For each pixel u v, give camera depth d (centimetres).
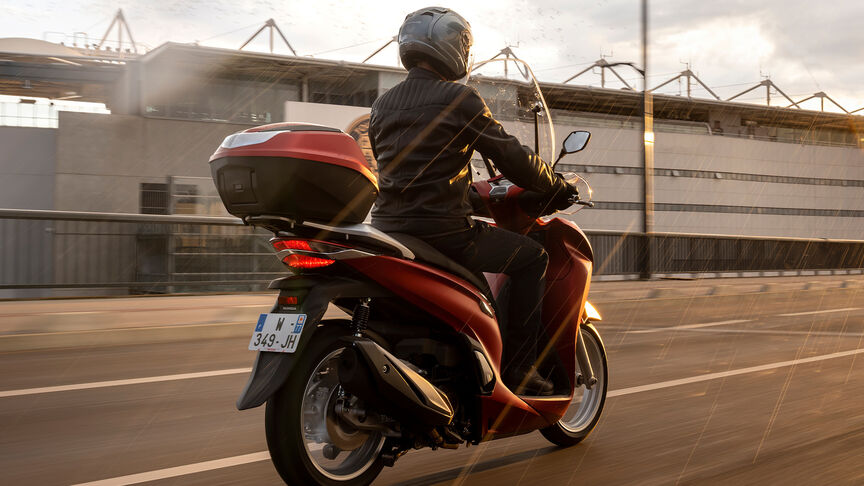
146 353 680
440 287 288
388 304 285
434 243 294
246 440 381
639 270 1917
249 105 3519
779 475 321
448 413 277
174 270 1212
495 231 314
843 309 1247
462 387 299
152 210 3125
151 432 397
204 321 838
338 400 270
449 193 293
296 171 248
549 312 351
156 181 3142
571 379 353
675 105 5541
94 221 1118
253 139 254
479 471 325
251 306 923
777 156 5597
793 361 657
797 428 407
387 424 273
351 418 269
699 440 380
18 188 3095
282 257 269
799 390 519
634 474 322
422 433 276
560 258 358
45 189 3117
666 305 1309
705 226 5272
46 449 363
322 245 260
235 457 348
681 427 408
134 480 313
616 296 1380
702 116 5897
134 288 1163
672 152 5162
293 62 3391
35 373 572
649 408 457
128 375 565
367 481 277
